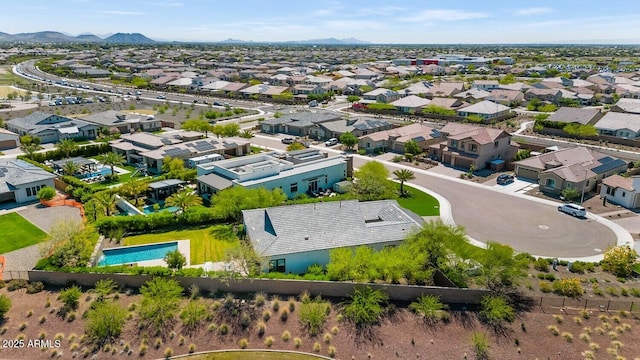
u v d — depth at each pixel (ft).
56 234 149.07
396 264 130.93
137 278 132.46
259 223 151.64
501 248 138.72
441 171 262.67
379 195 198.90
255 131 378.32
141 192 223.51
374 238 150.10
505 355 107.76
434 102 461.78
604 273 145.28
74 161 256.93
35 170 220.43
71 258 142.20
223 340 111.86
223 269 140.67
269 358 106.32
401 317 120.37
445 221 188.65
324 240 146.41
